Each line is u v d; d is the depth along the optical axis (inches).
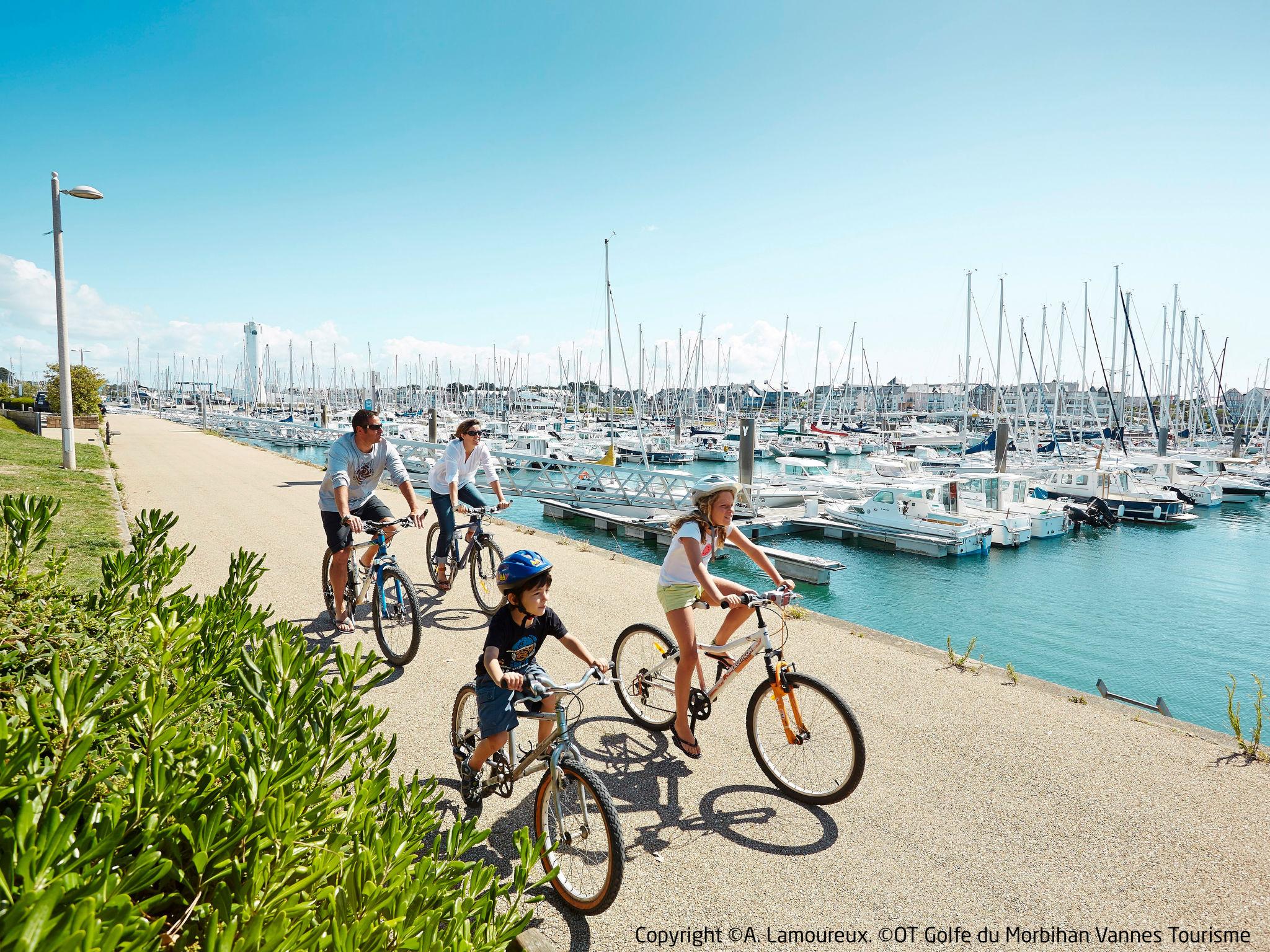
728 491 163.2
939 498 1044.5
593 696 210.8
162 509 508.4
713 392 3654.0
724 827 144.3
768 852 136.5
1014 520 1034.1
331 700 96.0
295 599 296.0
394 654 229.6
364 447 249.9
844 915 119.6
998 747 180.4
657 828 143.6
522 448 1787.6
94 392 2177.7
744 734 186.9
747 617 174.2
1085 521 1171.3
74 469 708.0
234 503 553.3
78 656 102.6
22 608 106.0
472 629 267.1
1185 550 1003.9
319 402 4237.2
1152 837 142.6
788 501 1302.9
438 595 315.0
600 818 123.3
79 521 415.5
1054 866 133.1
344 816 92.0
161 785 76.5
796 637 264.5
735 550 925.2
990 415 3230.8
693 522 165.3
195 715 105.0
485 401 3804.1
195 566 346.0
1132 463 1716.3
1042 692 216.7
